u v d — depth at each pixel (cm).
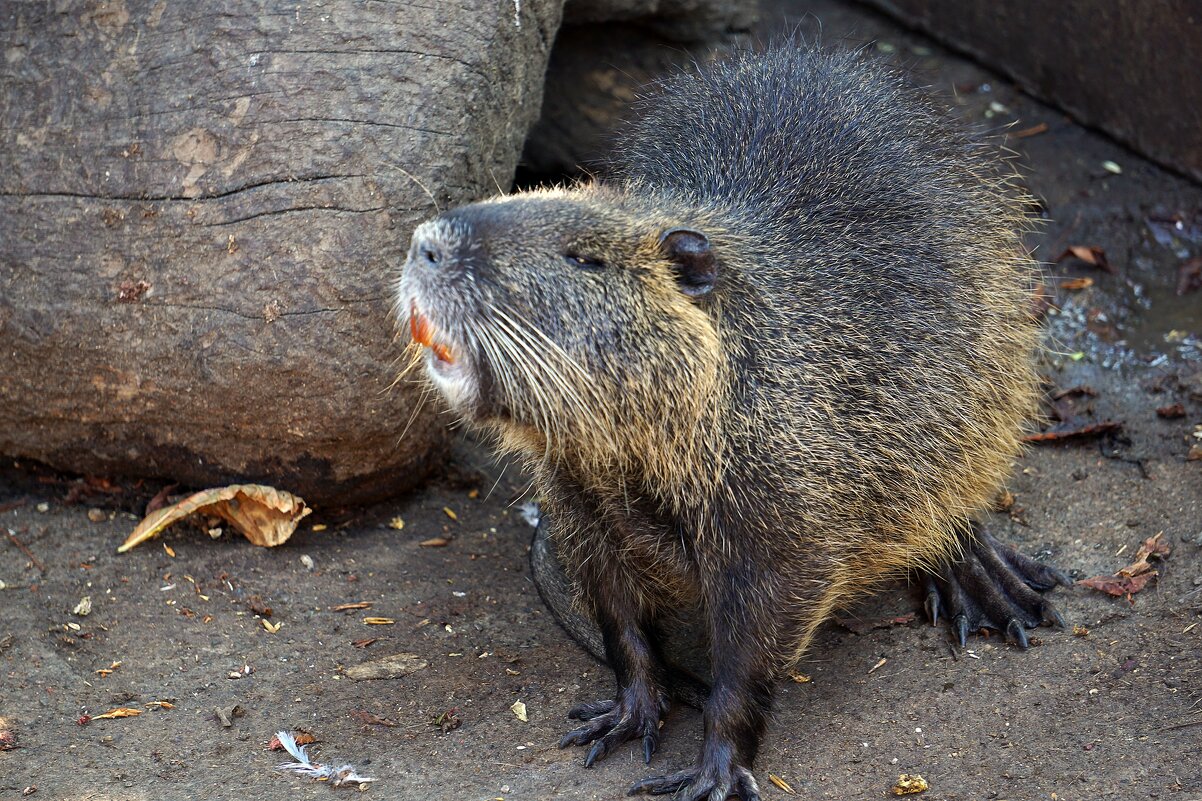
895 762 440
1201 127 751
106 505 584
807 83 546
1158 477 594
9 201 535
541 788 436
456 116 535
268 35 520
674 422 428
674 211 452
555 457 454
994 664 491
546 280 407
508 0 553
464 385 420
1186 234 754
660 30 774
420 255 405
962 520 518
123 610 525
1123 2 763
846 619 529
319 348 521
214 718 469
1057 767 426
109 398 546
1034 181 788
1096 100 805
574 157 789
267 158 514
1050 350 677
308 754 452
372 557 571
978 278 514
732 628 450
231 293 518
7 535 561
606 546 474
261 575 553
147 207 521
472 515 607
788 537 444
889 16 920
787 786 435
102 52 532
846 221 485
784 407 441
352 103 518
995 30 854
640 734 467
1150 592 516
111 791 425
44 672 484
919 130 541
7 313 537
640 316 416
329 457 554
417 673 502
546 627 534
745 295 443
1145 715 445
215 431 548
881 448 464
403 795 429
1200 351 680
